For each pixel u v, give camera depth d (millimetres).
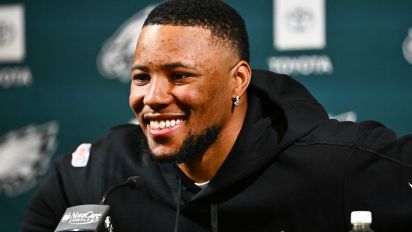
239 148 3309
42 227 3848
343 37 5789
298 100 3629
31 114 6348
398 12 5691
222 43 3053
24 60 6348
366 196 3127
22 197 6395
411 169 3070
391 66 5711
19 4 6348
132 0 6168
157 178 3490
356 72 5773
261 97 3541
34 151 6348
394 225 3045
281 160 3350
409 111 5695
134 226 3537
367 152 3195
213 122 3092
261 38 5934
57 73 6293
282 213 3293
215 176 3309
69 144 6285
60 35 6273
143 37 2990
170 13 2998
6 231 6406
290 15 5883
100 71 6230
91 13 6230
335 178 3209
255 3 5941
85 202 3691
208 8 3066
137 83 3029
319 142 3336
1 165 6406
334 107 5809
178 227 3428
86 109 6254
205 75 2971
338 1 5793
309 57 5855
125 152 3713
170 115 2967
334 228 3225
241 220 3336
